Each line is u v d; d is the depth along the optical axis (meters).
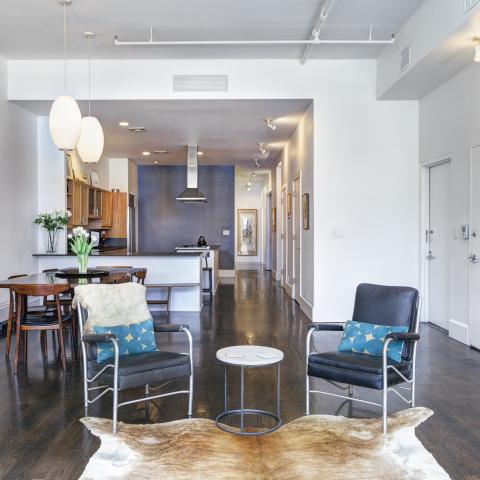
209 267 8.80
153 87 6.08
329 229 6.23
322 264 6.23
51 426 2.91
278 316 6.66
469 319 4.95
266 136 8.45
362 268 6.25
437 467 2.38
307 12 4.83
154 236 11.80
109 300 3.27
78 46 5.63
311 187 6.39
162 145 9.16
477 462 2.44
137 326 3.29
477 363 4.30
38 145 7.06
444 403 3.30
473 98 4.86
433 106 5.78
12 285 4.12
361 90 6.18
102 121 7.26
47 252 7.10
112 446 2.63
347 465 2.40
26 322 4.24
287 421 3.00
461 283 5.15
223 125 7.57
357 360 2.95
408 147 6.23
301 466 2.38
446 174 5.73
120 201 10.34
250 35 5.36
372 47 5.77
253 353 2.98
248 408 3.23
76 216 7.90
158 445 2.64
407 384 3.70
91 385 3.70
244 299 8.31
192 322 6.25
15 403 3.32
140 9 4.73
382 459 2.46
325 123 6.18
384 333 3.13
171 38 5.41
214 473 2.32
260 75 6.11
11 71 6.08
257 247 17.31
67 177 7.41
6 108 6.08
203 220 11.87
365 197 6.24
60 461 2.47
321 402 3.35
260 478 2.28
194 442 2.67
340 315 6.22
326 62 6.16
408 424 2.92
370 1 4.63
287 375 3.99
